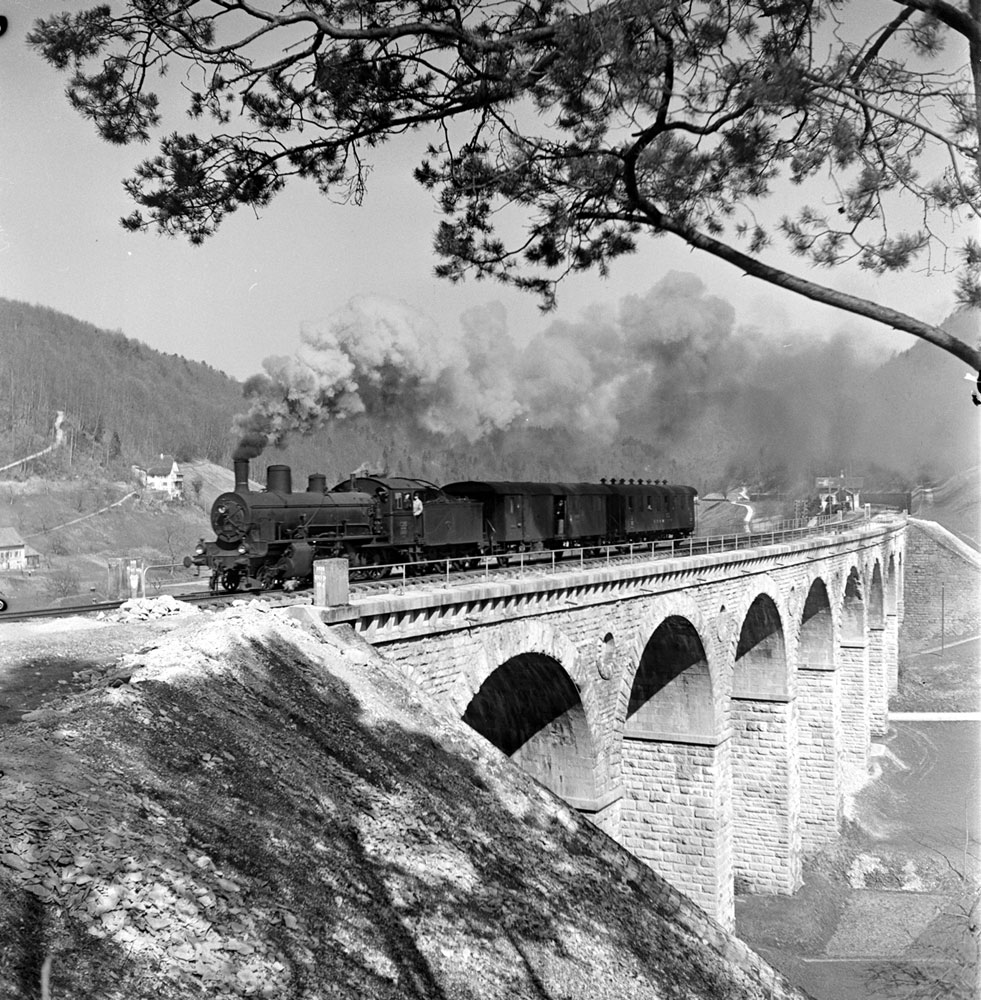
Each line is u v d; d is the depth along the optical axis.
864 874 38.00
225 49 8.22
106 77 8.80
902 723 60.09
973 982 26.44
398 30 7.81
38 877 8.57
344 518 24.16
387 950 10.23
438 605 17.77
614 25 7.30
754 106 7.40
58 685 13.25
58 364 131.62
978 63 6.93
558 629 21.53
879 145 7.55
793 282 7.59
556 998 11.11
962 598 77.75
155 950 8.38
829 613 43.59
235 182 9.05
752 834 36.44
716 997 13.20
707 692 29.17
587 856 15.01
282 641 15.44
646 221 8.16
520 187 8.44
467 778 14.96
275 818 11.45
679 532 44.94
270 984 8.68
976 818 42.81
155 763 11.39
